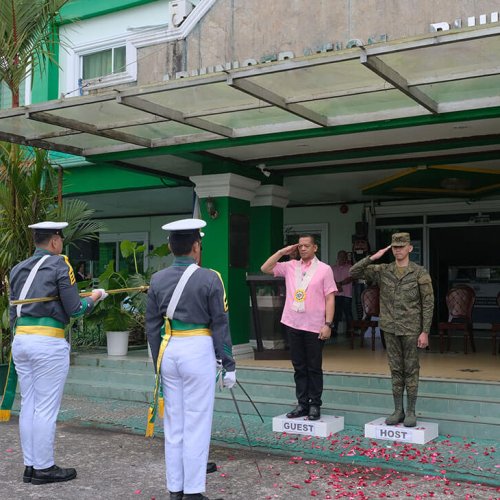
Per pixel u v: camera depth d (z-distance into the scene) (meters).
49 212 9.30
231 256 8.90
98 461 5.72
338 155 8.16
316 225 13.10
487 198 11.71
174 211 14.38
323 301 6.40
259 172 9.33
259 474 5.26
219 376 4.70
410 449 5.77
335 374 7.33
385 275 6.16
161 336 4.55
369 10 6.87
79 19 11.27
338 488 4.92
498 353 9.24
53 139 8.03
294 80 5.78
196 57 8.06
